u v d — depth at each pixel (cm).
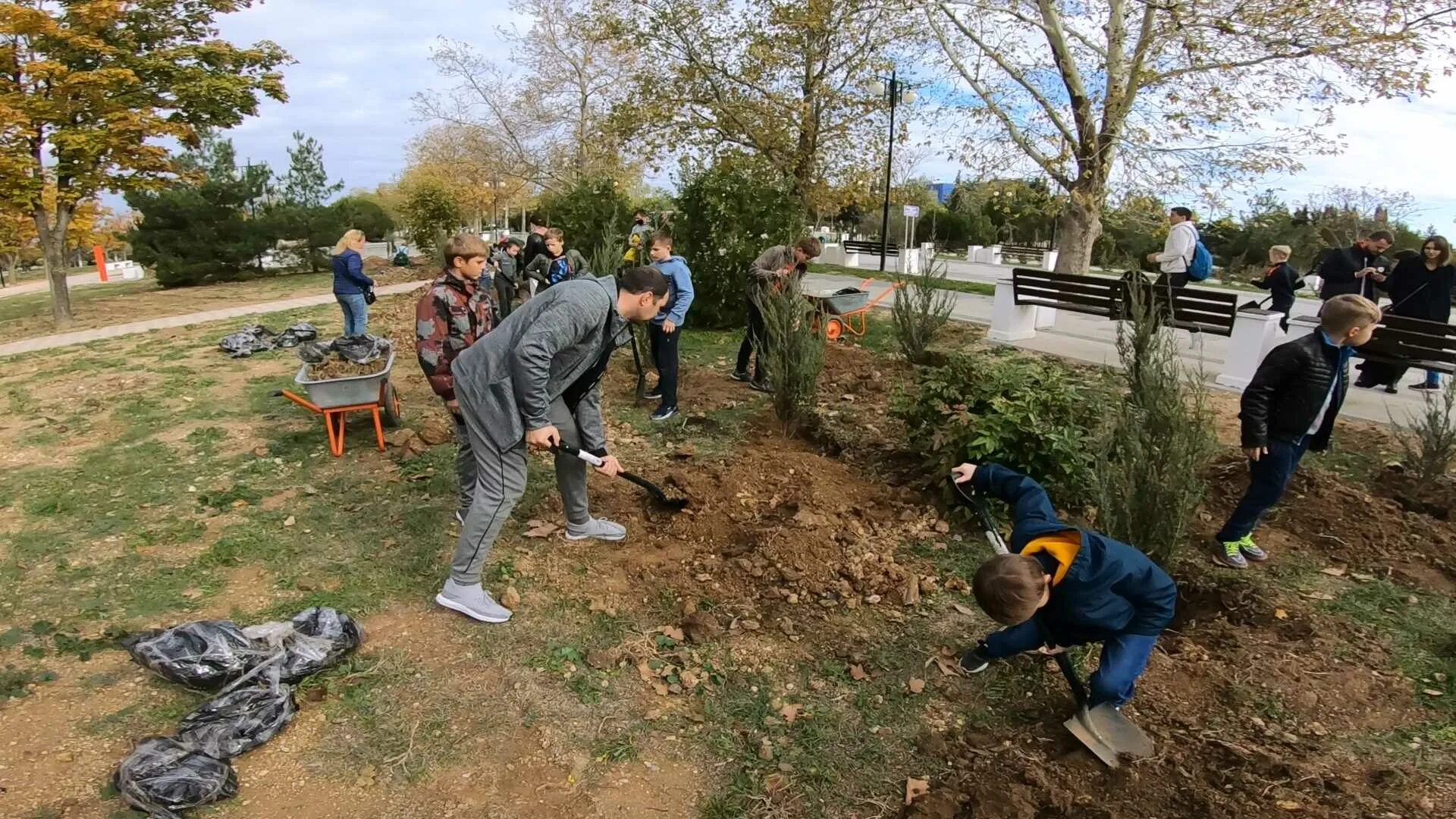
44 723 313
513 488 367
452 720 320
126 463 595
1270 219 2303
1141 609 303
